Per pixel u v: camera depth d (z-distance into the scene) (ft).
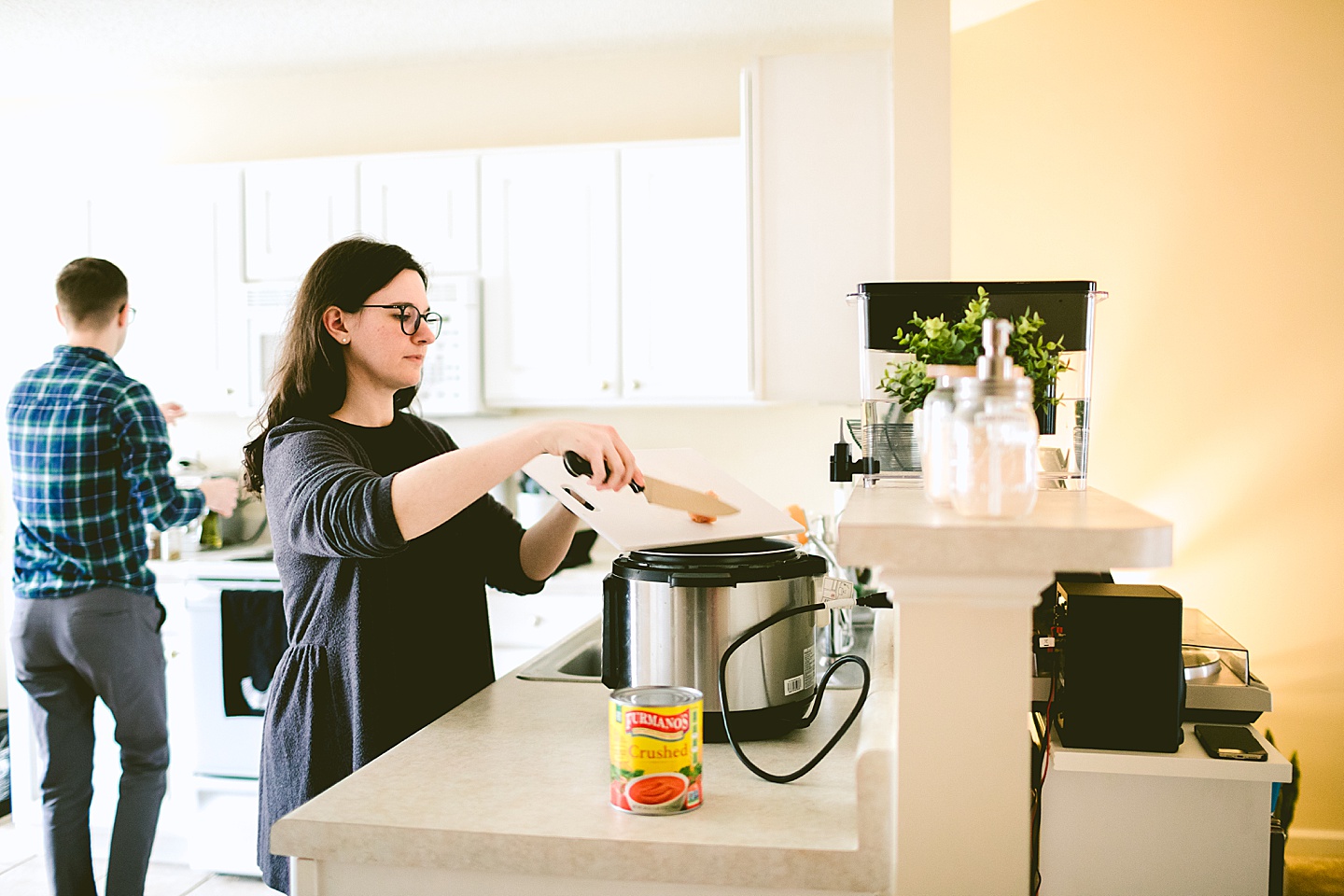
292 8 9.08
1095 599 3.32
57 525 7.43
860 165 6.53
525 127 10.59
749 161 6.73
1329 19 9.30
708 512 4.16
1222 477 9.55
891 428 3.94
